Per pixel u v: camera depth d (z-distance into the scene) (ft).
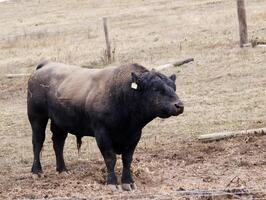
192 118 177.99
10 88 243.19
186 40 281.33
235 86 205.16
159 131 169.07
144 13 387.34
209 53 246.47
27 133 182.09
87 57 275.80
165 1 423.64
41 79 133.59
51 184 125.29
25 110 209.15
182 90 208.74
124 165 119.85
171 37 298.15
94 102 118.42
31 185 127.24
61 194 113.60
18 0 512.63
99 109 117.39
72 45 312.50
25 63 285.23
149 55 261.03
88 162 145.69
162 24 342.03
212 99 195.52
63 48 306.55
